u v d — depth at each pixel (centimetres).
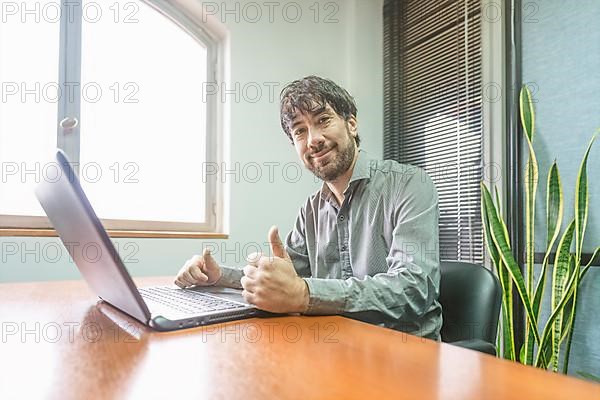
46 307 83
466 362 48
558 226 160
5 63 190
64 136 199
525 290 159
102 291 80
